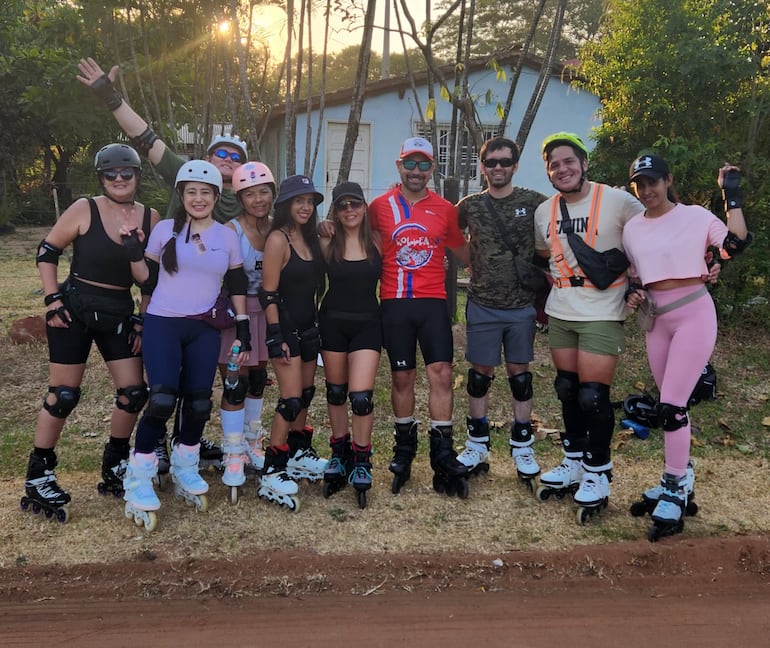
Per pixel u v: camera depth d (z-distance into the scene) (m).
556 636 3.10
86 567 3.47
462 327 6.75
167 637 3.04
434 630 3.13
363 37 5.80
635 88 7.43
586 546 3.77
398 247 4.14
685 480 3.93
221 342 4.17
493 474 4.76
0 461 4.75
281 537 3.81
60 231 3.74
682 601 3.42
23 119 17.84
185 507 4.15
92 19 6.63
